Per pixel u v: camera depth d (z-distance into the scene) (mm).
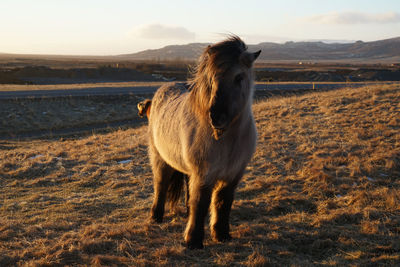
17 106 23344
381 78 72750
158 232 4836
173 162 4543
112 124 22266
